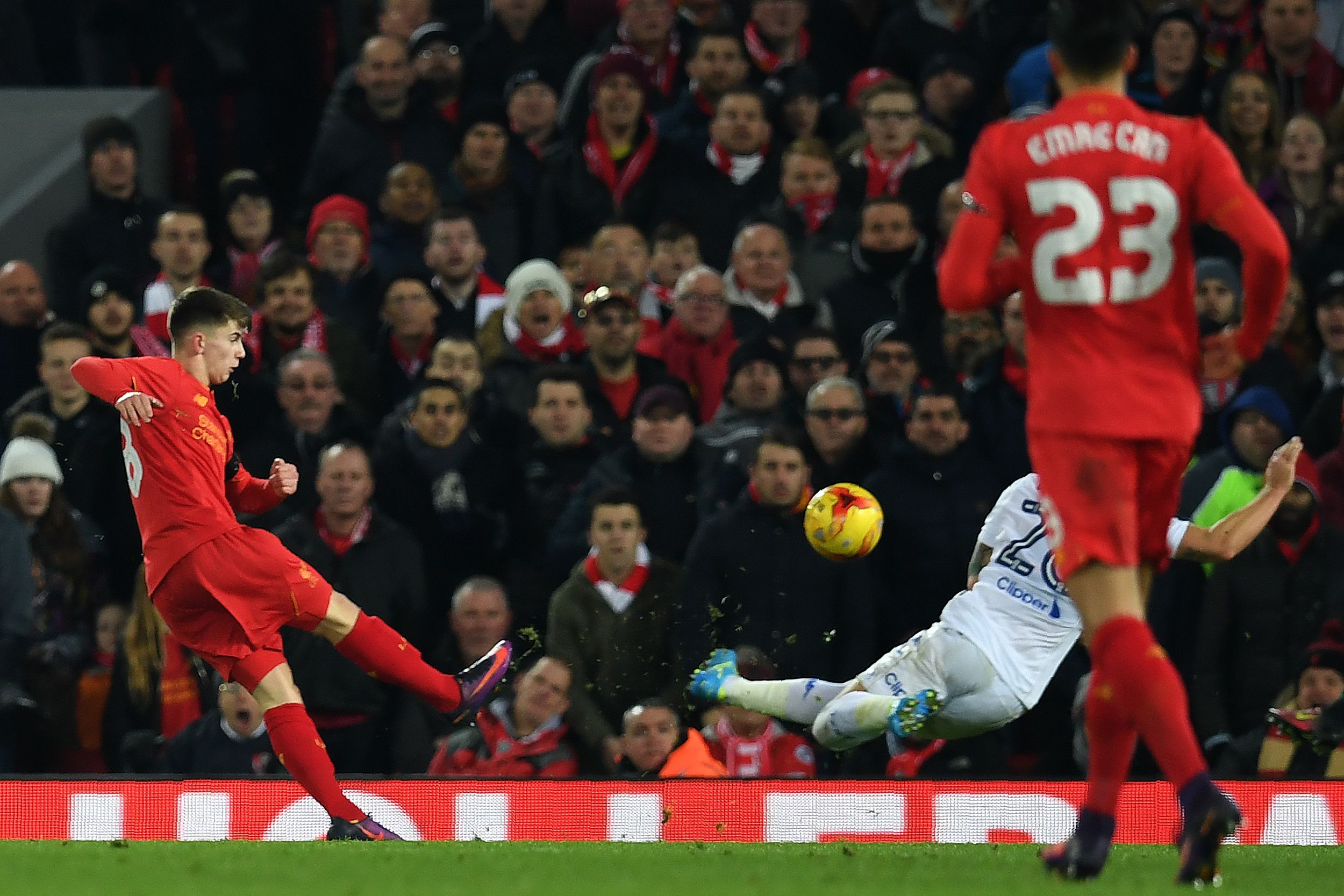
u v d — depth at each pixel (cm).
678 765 2297
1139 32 3278
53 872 1331
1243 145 3100
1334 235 2995
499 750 2367
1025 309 1282
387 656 1794
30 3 4081
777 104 3391
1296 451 1465
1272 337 2852
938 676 1642
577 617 2447
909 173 3234
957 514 2508
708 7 3644
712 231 3269
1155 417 1234
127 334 3088
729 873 1348
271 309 2925
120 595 2845
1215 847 1142
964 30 3591
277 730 1741
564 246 3328
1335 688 2270
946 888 1220
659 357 2939
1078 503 1230
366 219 3350
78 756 2595
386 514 2675
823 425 2600
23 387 3170
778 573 2431
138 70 4100
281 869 1353
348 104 3503
